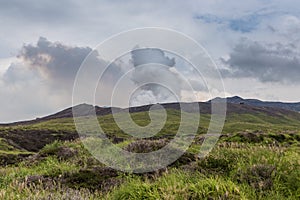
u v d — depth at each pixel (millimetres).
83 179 12672
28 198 9531
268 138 17203
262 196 9609
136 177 12719
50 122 100938
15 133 54812
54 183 11625
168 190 9531
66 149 17641
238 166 11633
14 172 14133
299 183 10094
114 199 10117
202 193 9273
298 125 124875
